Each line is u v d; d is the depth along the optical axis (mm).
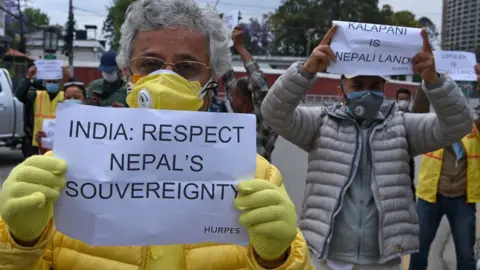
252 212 1192
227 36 1681
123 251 1423
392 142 2781
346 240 2738
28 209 1101
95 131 1302
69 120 1292
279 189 1249
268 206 1196
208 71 1620
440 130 2754
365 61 2596
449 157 3844
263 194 1199
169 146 1328
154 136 1325
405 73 2617
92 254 1424
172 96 1418
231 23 4957
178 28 1548
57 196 1166
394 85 25156
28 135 7910
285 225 1188
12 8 45219
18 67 27812
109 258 1425
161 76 1451
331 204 2732
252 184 1219
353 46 2580
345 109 2861
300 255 1361
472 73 3691
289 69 2730
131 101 1520
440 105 2650
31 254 1201
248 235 1330
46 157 1186
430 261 4859
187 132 1341
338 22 2584
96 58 60438
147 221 1299
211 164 1338
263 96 3744
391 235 2684
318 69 2631
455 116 2668
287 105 2752
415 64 2604
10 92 9922
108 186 1287
